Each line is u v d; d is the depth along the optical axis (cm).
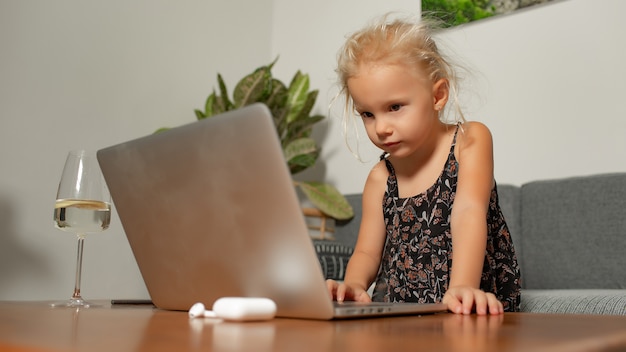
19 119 234
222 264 59
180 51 291
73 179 99
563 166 221
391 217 120
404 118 94
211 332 43
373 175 125
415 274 116
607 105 214
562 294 136
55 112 245
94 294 250
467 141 108
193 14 298
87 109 255
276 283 54
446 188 111
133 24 274
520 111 234
